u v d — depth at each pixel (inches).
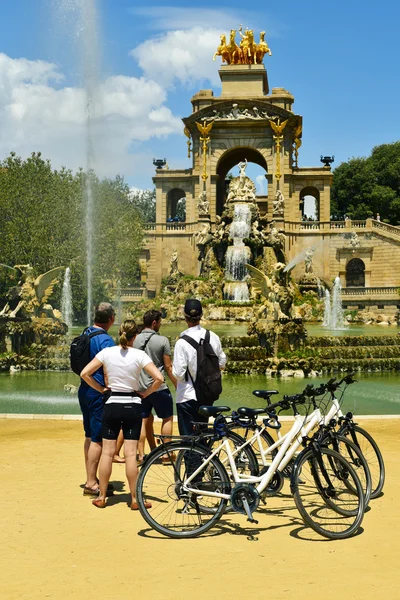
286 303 1417.3
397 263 3240.7
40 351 1443.2
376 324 2637.8
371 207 4453.7
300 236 3334.2
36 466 552.1
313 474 394.0
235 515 421.7
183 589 309.3
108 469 439.5
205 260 3061.0
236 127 3287.4
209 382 444.1
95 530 394.9
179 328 2108.8
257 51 3481.8
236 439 417.1
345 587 309.4
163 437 398.6
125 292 3112.7
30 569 335.6
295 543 371.2
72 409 966.4
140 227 2881.4
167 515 397.7
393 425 742.5
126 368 439.8
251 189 3090.6
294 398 424.8
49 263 2416.3
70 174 2541.8
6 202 2363.4
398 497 464.1
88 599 299.7
